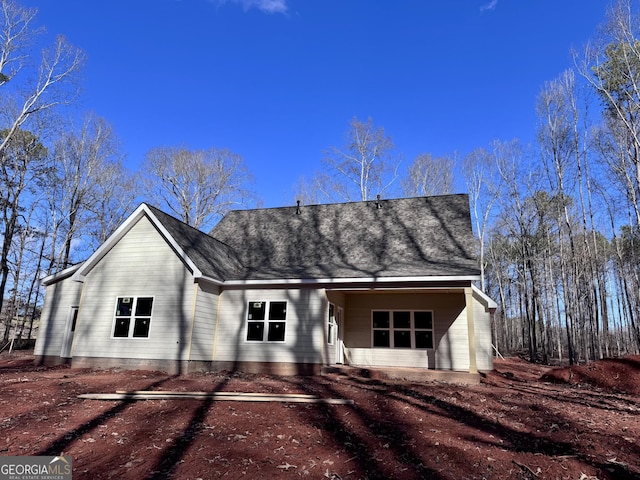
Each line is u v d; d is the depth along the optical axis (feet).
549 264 115.44
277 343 46.78
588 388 43.29
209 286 48.44
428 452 19.04
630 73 68.54
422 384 39.29
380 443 20.26
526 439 21.77
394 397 31.53
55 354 53.98
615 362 47.62
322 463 17.63
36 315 117.19
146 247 49.01
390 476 16.39
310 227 61.93
